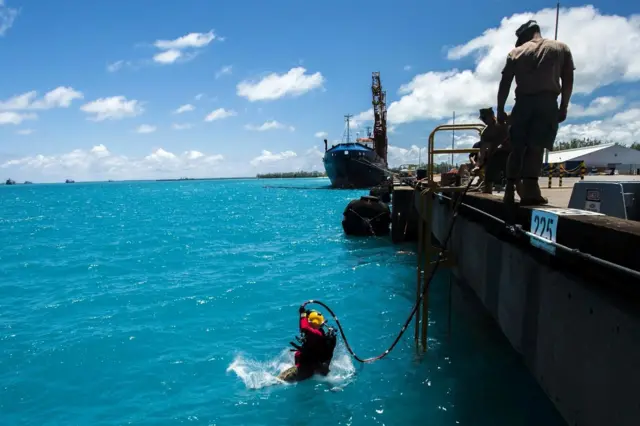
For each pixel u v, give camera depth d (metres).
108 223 29.38
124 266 14.46
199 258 15.63
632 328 2.51
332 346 6.56
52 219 33.09
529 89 4.43
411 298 10.20
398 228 17.42
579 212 3.79
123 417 5.50
